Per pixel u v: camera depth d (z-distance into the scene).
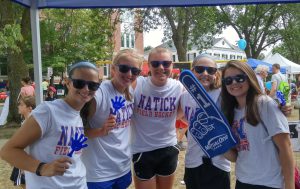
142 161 3.88
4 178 6.58
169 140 3.92
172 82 3.84
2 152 2.48
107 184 3.26
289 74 24.94
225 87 2.94
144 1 4.18
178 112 3.97
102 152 3.23
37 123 2.47
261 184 2.74
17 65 13.51
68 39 26.17
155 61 3.65
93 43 26.00
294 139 7.43
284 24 34.88
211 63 3.65
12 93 13.66
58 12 23.88
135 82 3.80
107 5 4.20
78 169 2.72
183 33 25.47
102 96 3.19
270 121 2.68
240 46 17.03
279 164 2.74
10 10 12.48
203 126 3.01
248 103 2.76
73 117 2.64
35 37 4.02
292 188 2.68
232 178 6.13
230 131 2.89
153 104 3.76
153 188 3.98
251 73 2.80
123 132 3.38
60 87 21.62
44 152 2.52
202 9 24.47
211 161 3.56
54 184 2.57
